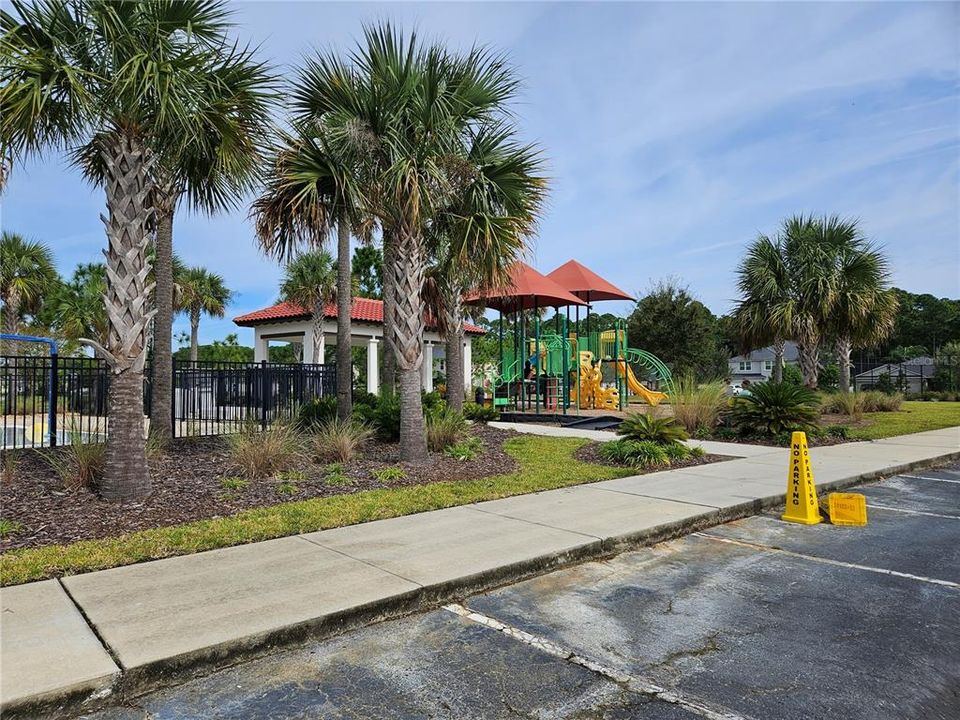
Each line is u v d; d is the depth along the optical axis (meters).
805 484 7.22
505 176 9.62
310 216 9.15
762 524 7.11
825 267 18.62
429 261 11.53
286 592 4.41
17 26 6.20
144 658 3.38
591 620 4.25
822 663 3.59
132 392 6.98
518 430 15.38
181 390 13.84
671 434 11.41
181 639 3.63
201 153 7.84
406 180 8.62
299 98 9.32
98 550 5.32
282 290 24.72
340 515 6.66
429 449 11.16
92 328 29.97
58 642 3.59
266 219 9.48
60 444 11.70
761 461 11.20
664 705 3.13
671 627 4.12
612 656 3.70
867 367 54.59
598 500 7.68
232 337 52.25
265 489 7.75
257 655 3.70
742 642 3.88
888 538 6.45
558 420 17.56
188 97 6.57
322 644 3.89
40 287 28.28
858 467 10.38
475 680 3.41
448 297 13.94
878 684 3.33
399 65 8.98
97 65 6.62
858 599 4.63
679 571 5.35
